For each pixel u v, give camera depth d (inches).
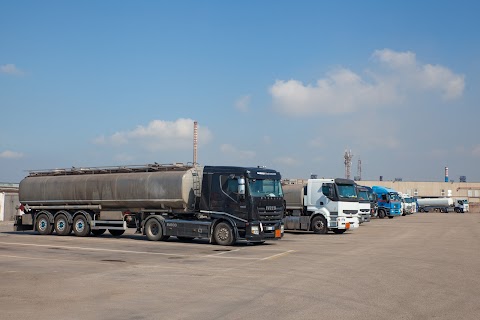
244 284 458.9
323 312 348.5
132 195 949.8
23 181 1094.4
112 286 446.3
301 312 348.5
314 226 1157.1
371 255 696.4
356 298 396.2
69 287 440.5
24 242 887.1
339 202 1133.7
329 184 1142.3
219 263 607.5
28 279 481.1
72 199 1031.0
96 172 1028.5
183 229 886.4
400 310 354.3
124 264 594.2
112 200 977.5
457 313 345.7
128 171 987.3
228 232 841.5
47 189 1057.5
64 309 356.2
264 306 367.6
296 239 993.5
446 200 3437.5
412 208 2822.3
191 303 377.7
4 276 498.3
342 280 481.4
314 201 1157.7
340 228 1135.0
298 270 548.1
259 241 840.3
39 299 390.0
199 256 682.2
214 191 862.5
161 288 438.0
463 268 565.0
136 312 348.2
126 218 982.4
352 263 607.8
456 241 946.1
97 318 331.0
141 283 462.6
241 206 834.8
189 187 903.7
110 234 1098.1
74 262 610.2
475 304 374.6
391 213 2172.7
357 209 1175.0
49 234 1071.6
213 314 342.6
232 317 334.3
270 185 864.3
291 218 1175.0
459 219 2095.2
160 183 918.4
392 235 1114.1
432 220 1990.7
